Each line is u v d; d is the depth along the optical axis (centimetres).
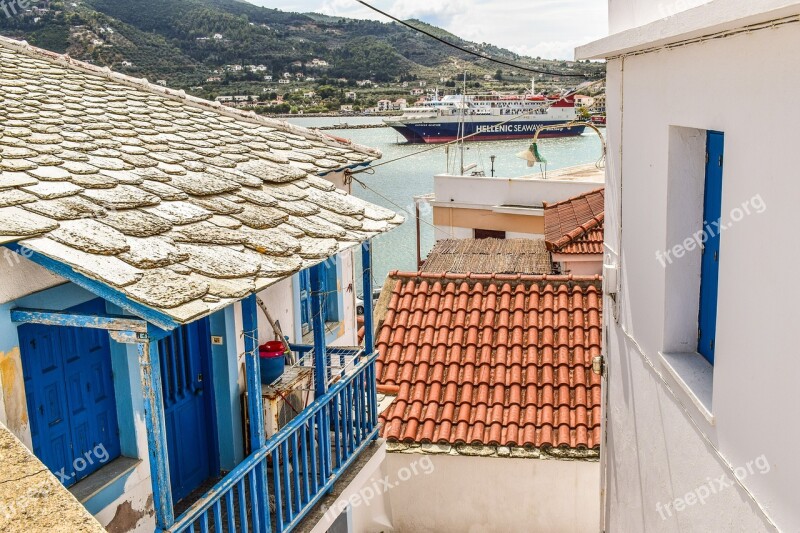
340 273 994
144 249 438
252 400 511
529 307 1051
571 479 886
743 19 344
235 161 707
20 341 449
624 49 563
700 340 533
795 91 325
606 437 775
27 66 872
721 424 426
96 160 580
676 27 427
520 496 901
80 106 761
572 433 890
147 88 941
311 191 684
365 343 734
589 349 972
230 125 883
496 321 1043
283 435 547
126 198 508
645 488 607
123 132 696
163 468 402
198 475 672
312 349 786
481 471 901
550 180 2081
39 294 449
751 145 375
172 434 634
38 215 434
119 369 523
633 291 626
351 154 912
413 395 962
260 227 550
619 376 699
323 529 622
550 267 1556
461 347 1011
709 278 511
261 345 725
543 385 943
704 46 439
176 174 612
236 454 683
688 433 489
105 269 393
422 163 5081
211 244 490
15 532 188
